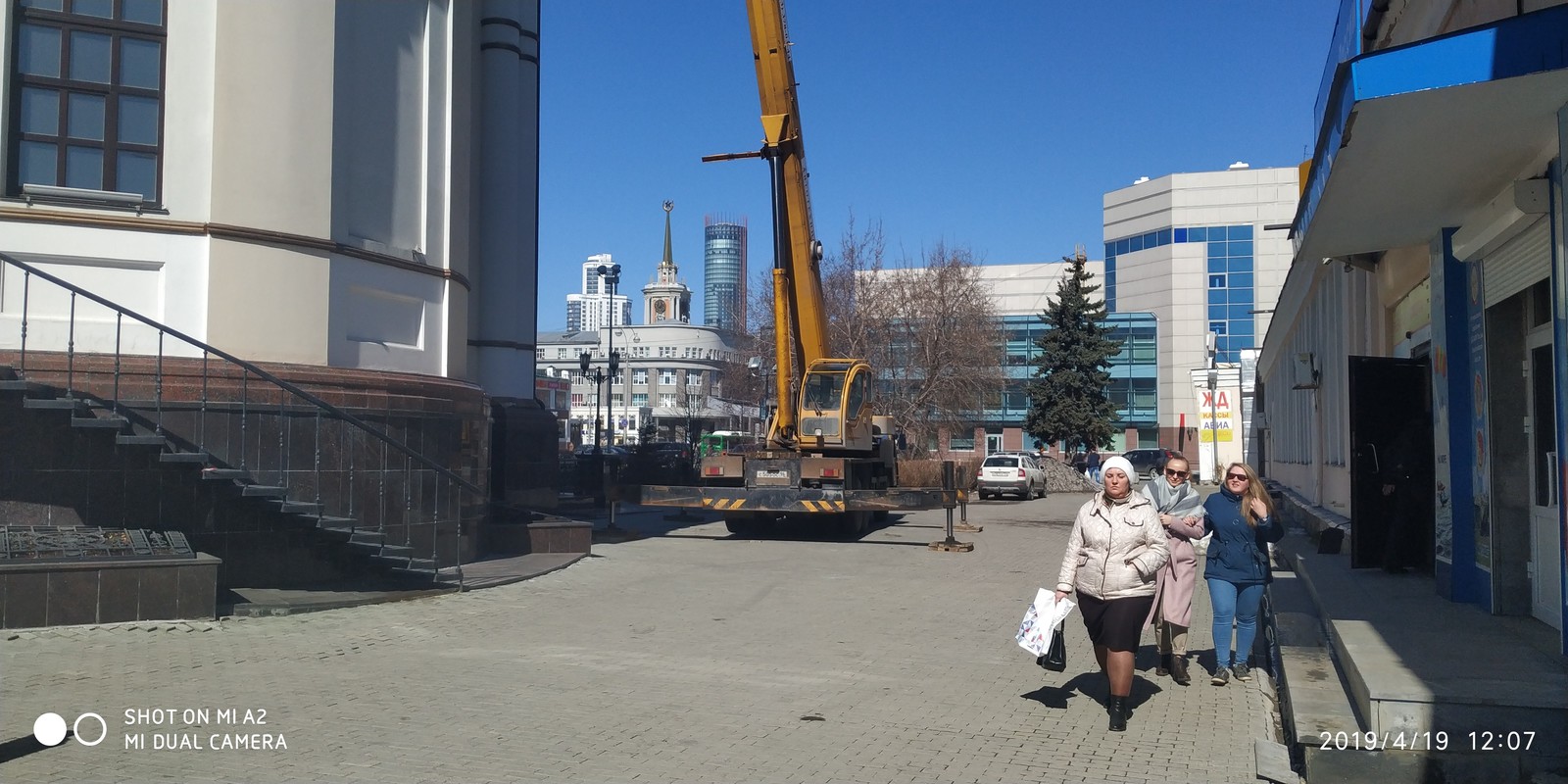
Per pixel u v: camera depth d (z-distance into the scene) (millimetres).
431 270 14914
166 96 12211
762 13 19500
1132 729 7148
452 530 14477
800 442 21125
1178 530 8586
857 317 43062
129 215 11914
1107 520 7219
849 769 6141
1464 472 10016
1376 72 6676
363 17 14008
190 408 11578
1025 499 38750
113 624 9984
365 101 14000
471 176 21797
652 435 78625
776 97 19656
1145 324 81500
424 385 13906
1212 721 7383
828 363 21141
